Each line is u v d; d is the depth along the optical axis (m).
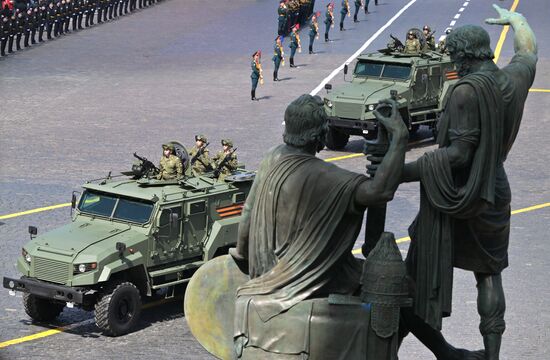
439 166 7.66
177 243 24.58
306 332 7.54
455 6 90.81
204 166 29.11
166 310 24.86
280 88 56.94
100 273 22.84
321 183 7.67
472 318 23.12
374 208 7.93
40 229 30.73
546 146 43.62
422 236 7.92
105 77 59.78
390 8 90.88
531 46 8.51
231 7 95.38
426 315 7.93
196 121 47.41
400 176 7.55
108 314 22.70
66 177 37.06
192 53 69.06
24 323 23.94
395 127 7.52
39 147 41.91
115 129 45.56
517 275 26.62
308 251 7.68
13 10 71.44
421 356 20.88
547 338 22.14
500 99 7.69
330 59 67.06
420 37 45.97
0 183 36.09
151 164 25.91
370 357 7.55
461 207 7.62
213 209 25.28
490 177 7.64
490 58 8.00
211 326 8.17
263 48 71.62
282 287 7.71
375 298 7.49
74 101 52.41
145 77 59.91
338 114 42.56
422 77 43.97
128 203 24.62
